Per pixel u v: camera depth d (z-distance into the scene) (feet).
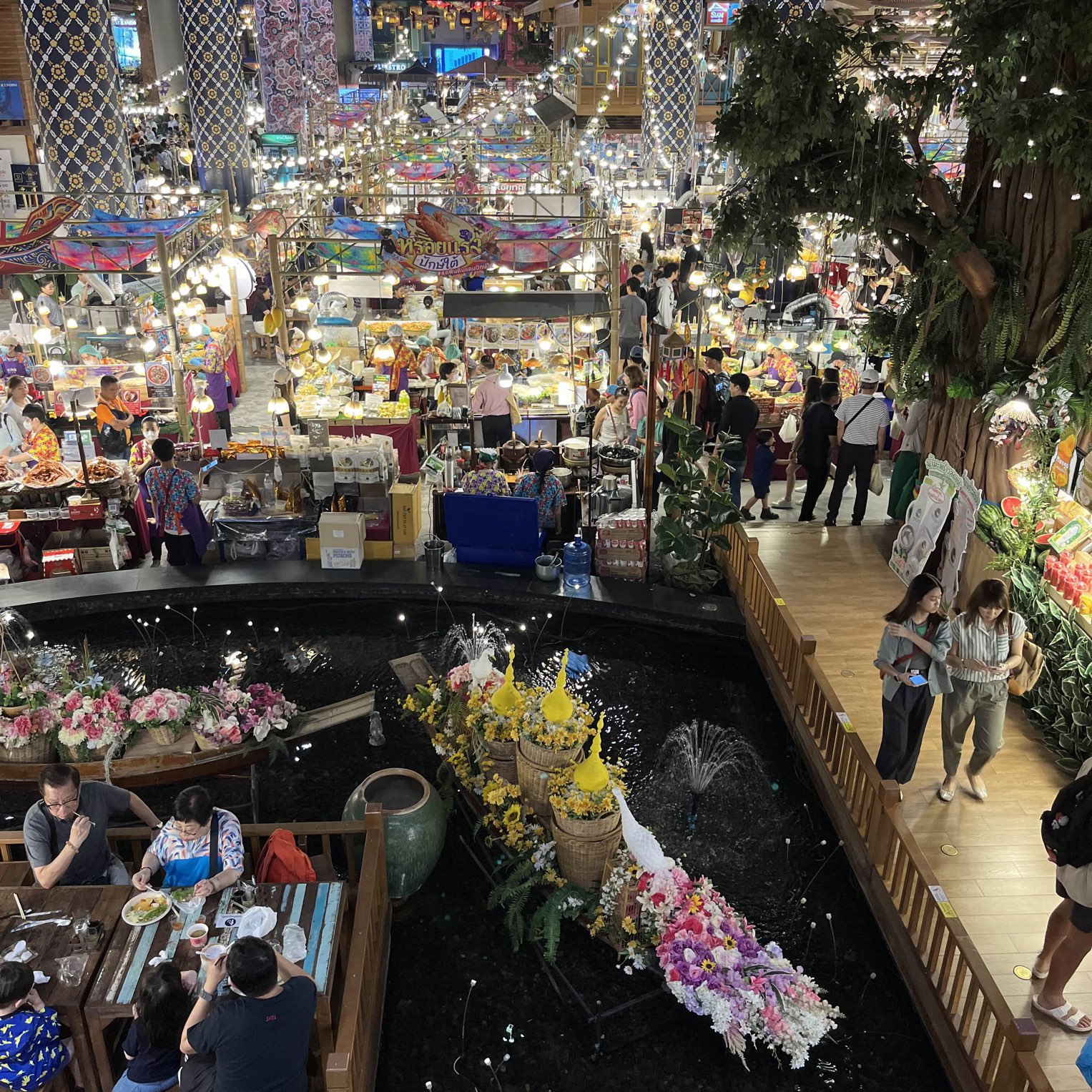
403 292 62.90
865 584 33.83
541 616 33.91
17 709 22.52
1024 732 26.12
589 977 20.20
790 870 23.09
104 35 57.26
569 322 49.96
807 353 52.21
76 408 38.14
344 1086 14.97
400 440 44.24
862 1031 19.08
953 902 20.54
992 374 27.91
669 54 87.15
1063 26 22.08
